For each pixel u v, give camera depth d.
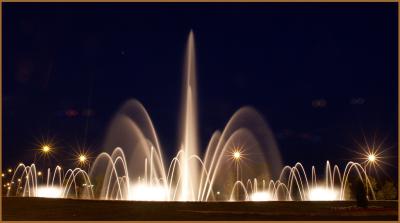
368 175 52.47
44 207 26.75
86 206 27.23
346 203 29.94
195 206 27.62
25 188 57.28
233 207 27.61
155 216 23.78
